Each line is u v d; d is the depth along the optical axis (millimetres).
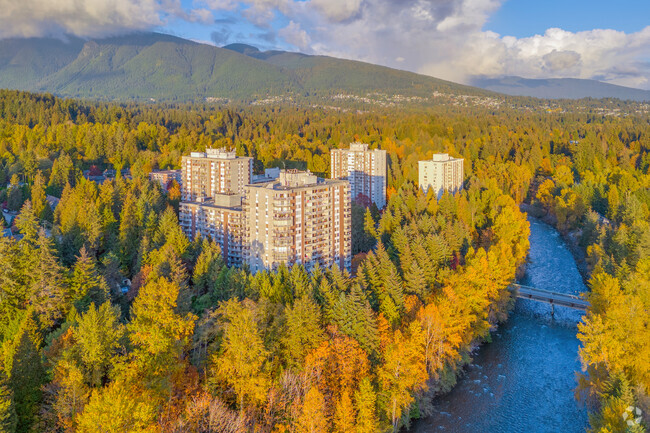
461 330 123125
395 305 120188
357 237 198375
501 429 100125
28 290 109062
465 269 147625
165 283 78875
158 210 192875
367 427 86875
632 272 129250
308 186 156875
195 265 142250
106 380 79188
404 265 145625
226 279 124312
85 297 114500
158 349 74000
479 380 117812
